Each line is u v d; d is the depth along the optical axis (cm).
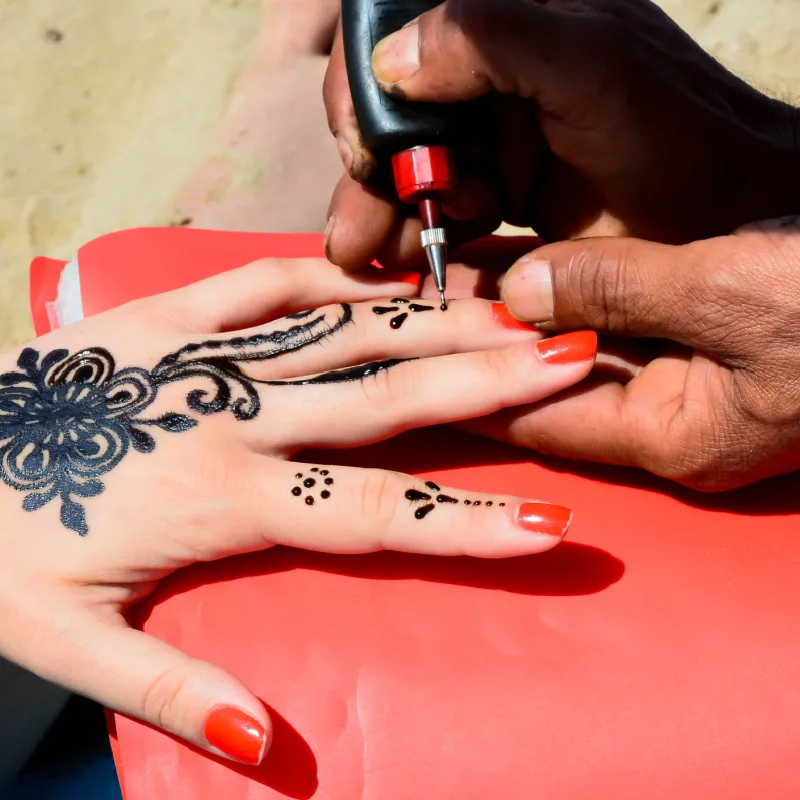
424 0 41
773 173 43
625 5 44
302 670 41
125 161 65
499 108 42
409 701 40
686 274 39
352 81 41
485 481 44
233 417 42
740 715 40
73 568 40
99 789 46
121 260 49
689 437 40
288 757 40
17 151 66
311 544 41
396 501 40
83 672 40
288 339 44
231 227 56
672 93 41
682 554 42
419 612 41
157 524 41
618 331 41
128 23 69
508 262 48
